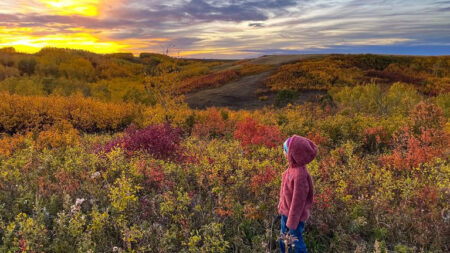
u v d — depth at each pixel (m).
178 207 3.90
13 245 3.31
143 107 21.23
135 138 7.41
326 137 9.56
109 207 4.15
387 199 4.34
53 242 3.37
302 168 3.07
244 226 3.85
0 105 15.24
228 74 63.00
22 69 82.38
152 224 3.83
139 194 4.80
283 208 3.23
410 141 7.18
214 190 4.52
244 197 4.65
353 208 4.18
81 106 17.59
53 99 18.39
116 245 3.49
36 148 8.10
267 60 91.88
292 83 50.09
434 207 4.00
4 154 7.37
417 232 3.71
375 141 9.25
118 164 5.85
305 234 3.73
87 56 109.06
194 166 5.79
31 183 5.06
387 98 22.28
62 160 7.11
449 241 3.54
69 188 4.77
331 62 69.50
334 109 21.11
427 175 5.36
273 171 5.05
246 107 41.81
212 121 15.30
